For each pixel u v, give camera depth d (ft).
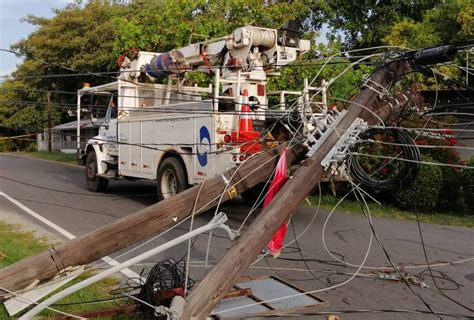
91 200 44.09
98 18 89.66
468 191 41.68
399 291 21.29
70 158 98.22
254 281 20.65
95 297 18.86
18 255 24.30
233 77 34.19
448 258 26.78
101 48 86.99
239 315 16.90
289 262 25.38
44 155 110.83
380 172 38.22
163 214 17.24
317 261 25.61
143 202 42.93
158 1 92.73
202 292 13.82
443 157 42.16
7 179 60.18
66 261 15.99
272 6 62.85
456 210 43.45
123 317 16.62
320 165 16.76
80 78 90.17
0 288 15.17
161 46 59.67
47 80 91.76
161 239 29.27
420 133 19.27
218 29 57.00
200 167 33.55
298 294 19.11
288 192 16.05
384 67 18.85
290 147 18.26
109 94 42.98
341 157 17.02
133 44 59.36
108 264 24.00
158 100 43.60
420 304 19.75
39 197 46.01
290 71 47.21
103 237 16.46
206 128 32.78
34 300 15.69
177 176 35.58
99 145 47.06
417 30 67.00
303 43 35.35
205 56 36.40
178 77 41.57
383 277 22.94
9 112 123.75
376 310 18.99
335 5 84.84
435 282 22.61
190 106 34.73
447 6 65.51
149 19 60.95
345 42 87.35
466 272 24.22
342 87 45.78
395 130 18.26
